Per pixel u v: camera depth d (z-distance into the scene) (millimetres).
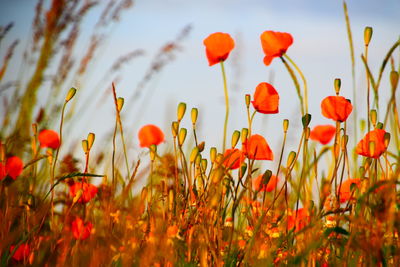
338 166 2941
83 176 3002
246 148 2977
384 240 2883
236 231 3045
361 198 2816
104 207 3041
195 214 2971
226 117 2943
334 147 2938
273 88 3041
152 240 2928
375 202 2830
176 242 2953
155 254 2924
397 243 2877
